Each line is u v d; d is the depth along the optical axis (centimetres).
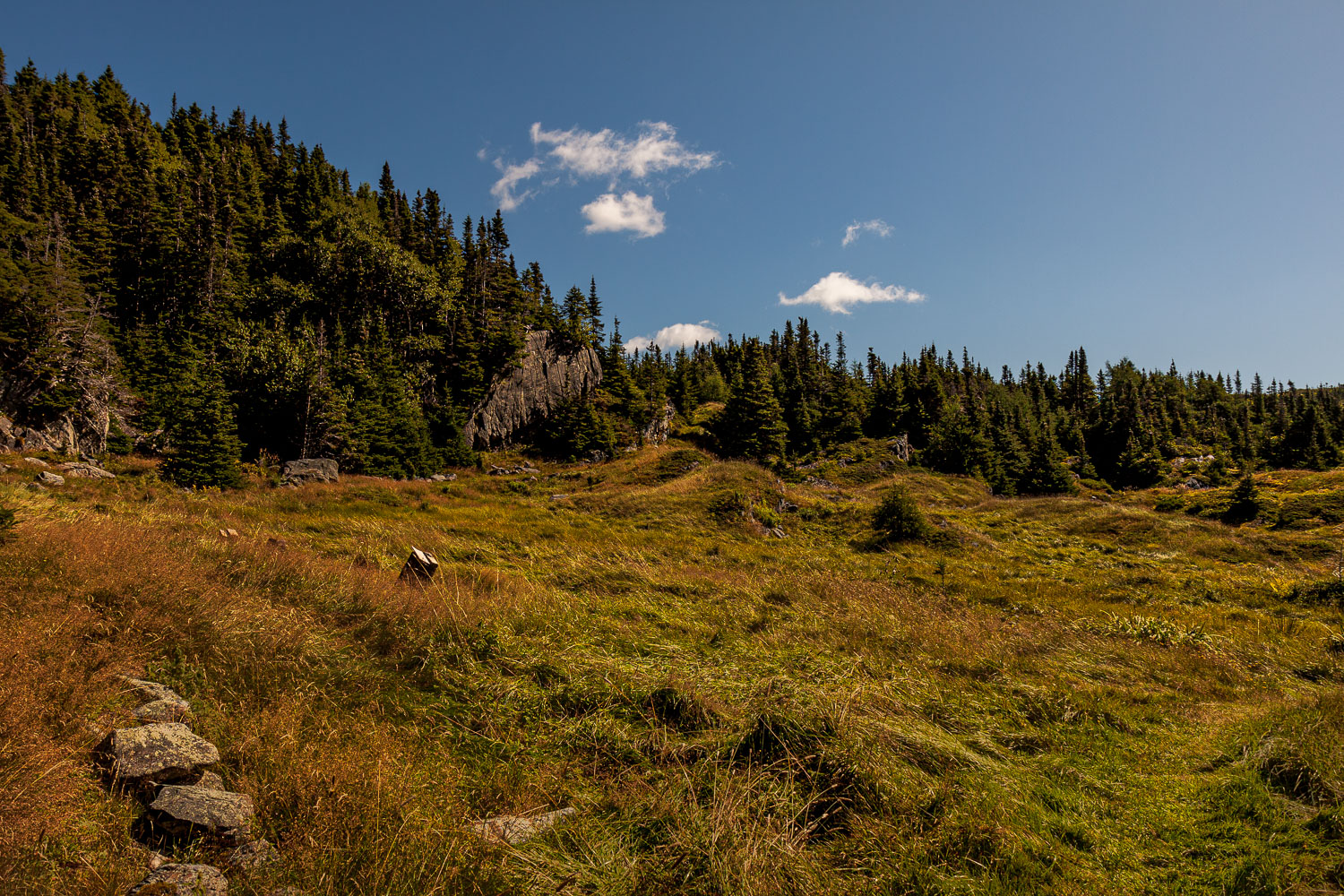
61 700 388
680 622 834
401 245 7469
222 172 7931
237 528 1492
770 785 398
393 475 4300
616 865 328
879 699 567
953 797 404
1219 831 393
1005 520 3444
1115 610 1288
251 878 273
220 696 469
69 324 3831
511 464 5238
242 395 4491
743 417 5775
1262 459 7112
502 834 341
